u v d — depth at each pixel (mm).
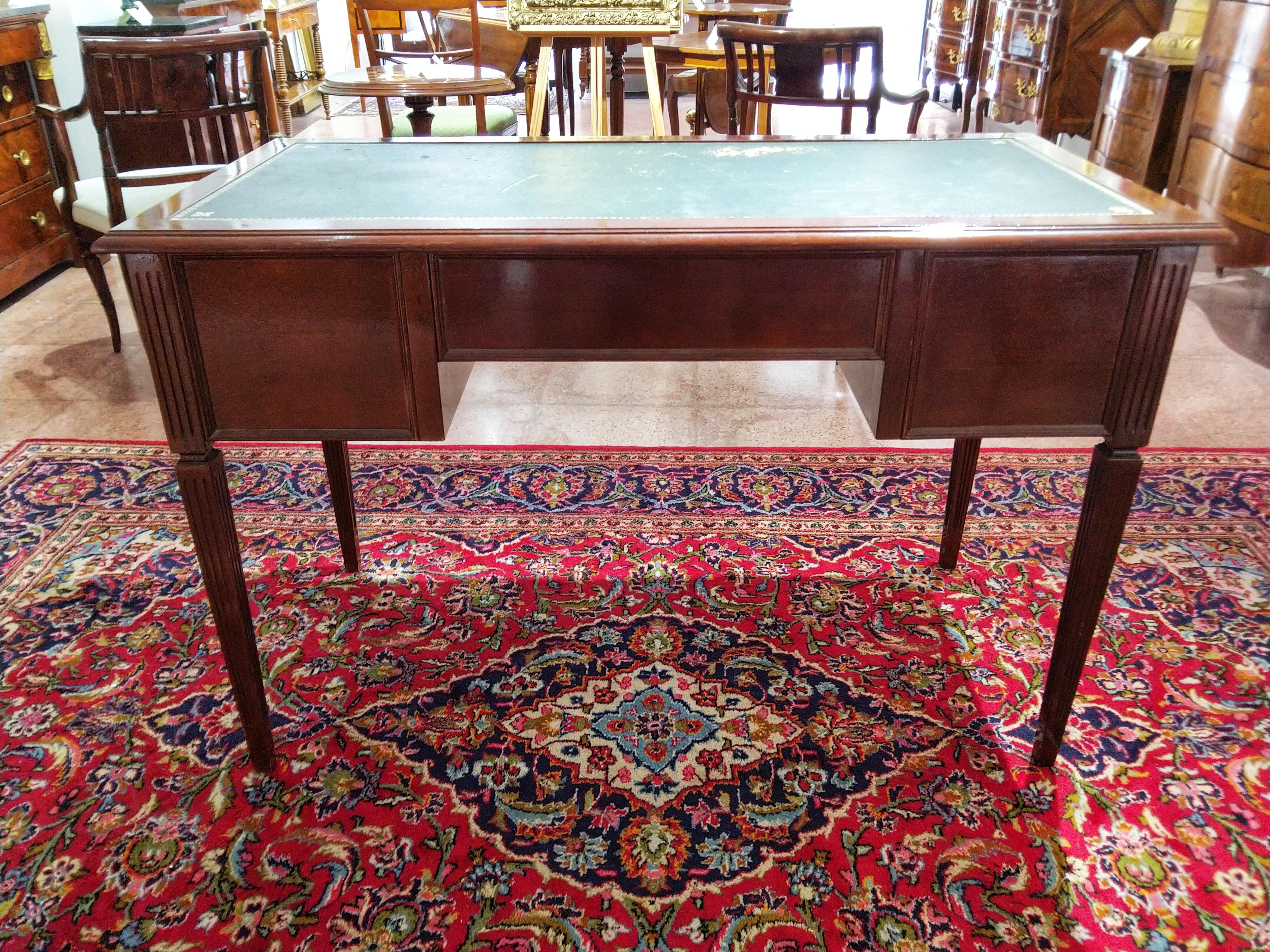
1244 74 3287
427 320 1332
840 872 1447
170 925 1367
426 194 1483
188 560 2230
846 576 2168
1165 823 1529
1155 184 4184
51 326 3617
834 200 1434
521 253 1275
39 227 4000
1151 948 1329
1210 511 2410
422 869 1456
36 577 2160
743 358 1370
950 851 1482
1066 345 1347
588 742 1700
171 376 1346
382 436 1420
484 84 3850
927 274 1300
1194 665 1880
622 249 1264
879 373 1386
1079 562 1494
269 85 3385
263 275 1300
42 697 1806
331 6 8930
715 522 2387
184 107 2889
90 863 1464
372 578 2166
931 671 1873
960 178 1559
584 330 1351
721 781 1614
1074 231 1261
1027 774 1628
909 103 3586
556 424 2945
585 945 1337
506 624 2012
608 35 3738
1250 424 2861
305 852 1485
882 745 1691
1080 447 2791
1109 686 1829
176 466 1400
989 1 5586
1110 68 4531
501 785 1610
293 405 1391
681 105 7637
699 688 1829
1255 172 3232
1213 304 3732
